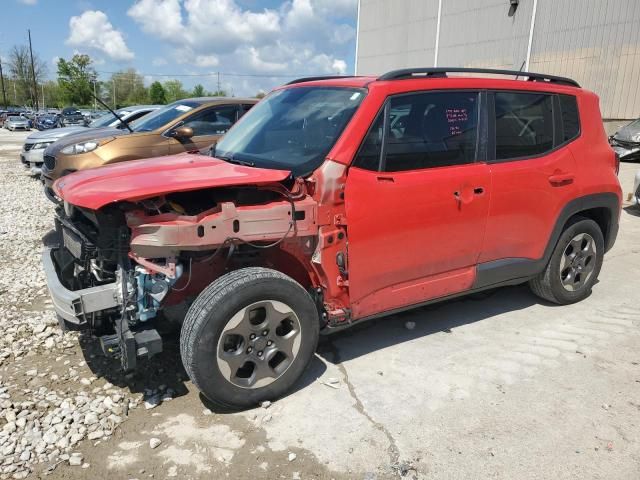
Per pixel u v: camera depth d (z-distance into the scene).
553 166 4.23
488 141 3.90
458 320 4.49
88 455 2.79
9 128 42.94
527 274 4.36
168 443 2.88
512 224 4.06
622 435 2.98
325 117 3.57
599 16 19.02
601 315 4.62
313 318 3.25
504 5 22.41
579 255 4.72
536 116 4.23
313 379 3.53
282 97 4.25
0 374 3.57
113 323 3.21
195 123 7.79
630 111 18.55
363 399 3.30
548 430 3.02
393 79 3.55
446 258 3.78
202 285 3.29
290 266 3.49
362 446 2.87
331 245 3.29
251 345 3.06
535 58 21.38
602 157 4.66
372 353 3.90
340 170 3.24
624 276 5.66
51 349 3.92
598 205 4.62
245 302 2.96
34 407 3.20
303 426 3.03
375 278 3.49
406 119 3.54
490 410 3.20
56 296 3.01
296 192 3.20
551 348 3.98
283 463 2.74
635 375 3.61
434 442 2.91
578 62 19.86
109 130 8.61
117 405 3.21
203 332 2.88
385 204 3.40
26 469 2.68
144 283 3.05
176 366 3.66
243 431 2.99
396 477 2.65
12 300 4.87
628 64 18.36
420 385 3.47
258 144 3.81
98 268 3.35
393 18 28.59
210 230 2.89
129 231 3.04
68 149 7.47
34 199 10.02
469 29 24.19
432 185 3.57
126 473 2.66
